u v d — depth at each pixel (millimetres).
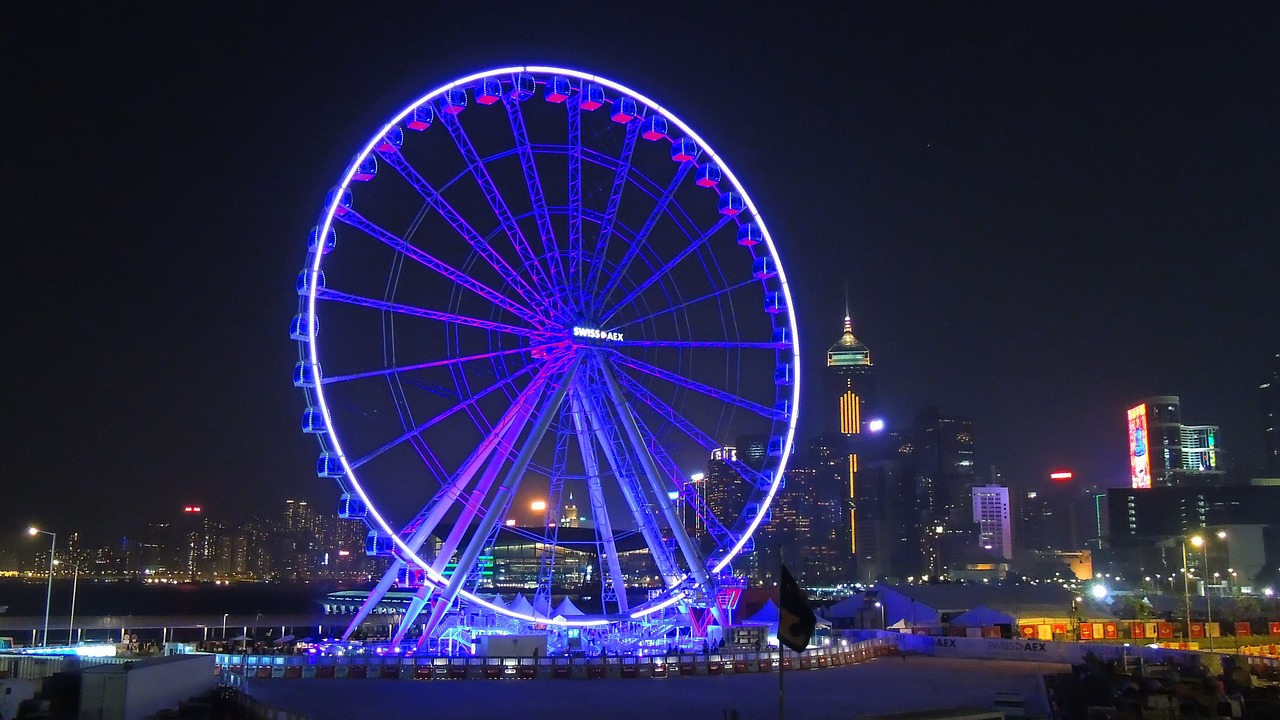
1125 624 102438
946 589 122250
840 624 120500
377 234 66375
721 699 55938
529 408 70250
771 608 87062
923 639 89125
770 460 76750
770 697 56875
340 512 64500
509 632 76875
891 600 120188
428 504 69438
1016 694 57219
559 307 70438
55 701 45844
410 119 68625
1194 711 47375
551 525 73688
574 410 73062
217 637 145625
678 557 83875
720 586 80938
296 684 63906
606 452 73438
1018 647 82062
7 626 130000
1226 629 103062
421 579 71062
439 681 66125
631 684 63906
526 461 70625
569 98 72938
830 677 67812
